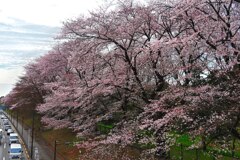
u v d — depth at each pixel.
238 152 17.09
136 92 21.03
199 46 15.77
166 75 20.06
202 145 14.96
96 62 21.95
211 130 13.48
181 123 15.39
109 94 23.14
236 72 14.12
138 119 19.45
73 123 34.16
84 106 27.27
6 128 83.94
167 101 17.09
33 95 61.50
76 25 20.95
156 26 20.42
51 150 45.72
